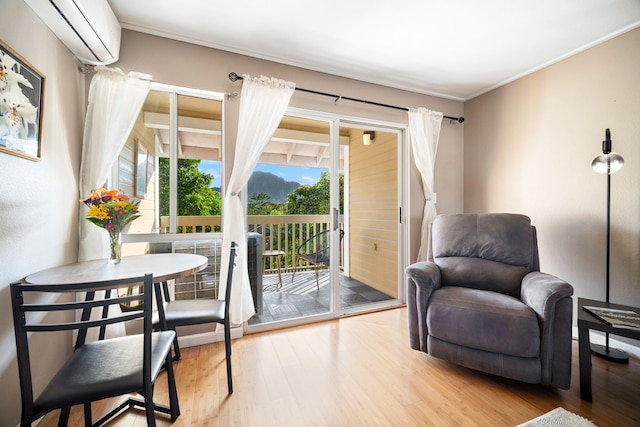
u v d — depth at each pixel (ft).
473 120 10.71
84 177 5.93
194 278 7.36
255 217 8.58
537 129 8.59
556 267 8.08
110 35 5.56
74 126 5.82
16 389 4.09
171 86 6.95
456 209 11.00
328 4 5.89
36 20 4.58
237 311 7.14
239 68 7.60
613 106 6.90
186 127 7.38
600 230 7.14
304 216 9.12
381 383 5.47
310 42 7.27
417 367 6.05
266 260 9.13
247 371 5.87
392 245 10.53
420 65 8.45
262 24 6.53
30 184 4.42
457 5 5.92
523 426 4.30
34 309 2.77
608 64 6.98
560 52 7.73
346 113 9.05
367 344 7.11
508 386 5.38
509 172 9.41
